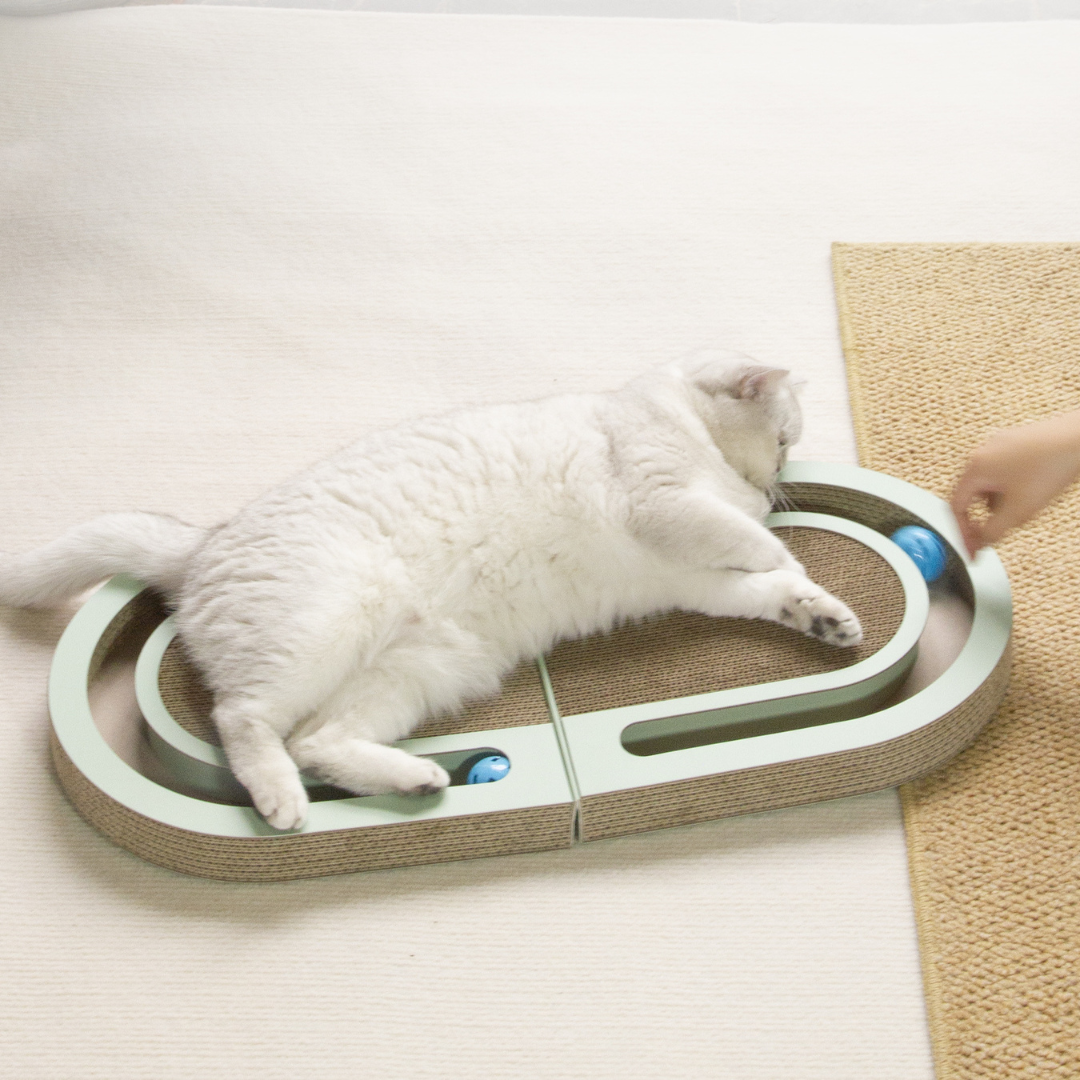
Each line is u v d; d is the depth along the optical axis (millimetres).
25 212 2268
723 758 1359
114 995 1278
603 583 1517
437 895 1361
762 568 1496
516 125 2461
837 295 2092
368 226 2266
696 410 1592
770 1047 1226
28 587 1596
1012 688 1525
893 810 1437
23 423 1928
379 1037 1243
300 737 1369
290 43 2635
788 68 2574
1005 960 1274
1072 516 1708
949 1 2775
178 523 1566
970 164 2338
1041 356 1956
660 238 2230
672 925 1327
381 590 1385
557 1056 1224
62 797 1461
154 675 1448
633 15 2807
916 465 1813
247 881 1373
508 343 2061
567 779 1355
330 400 1977
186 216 2273
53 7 2686
